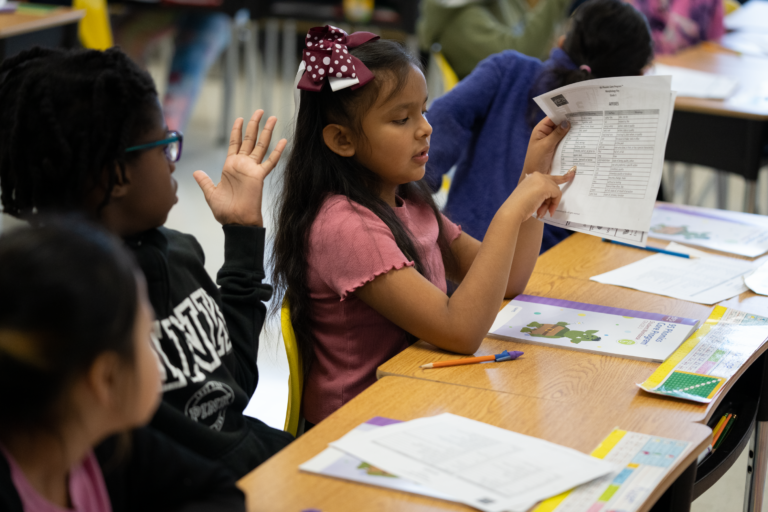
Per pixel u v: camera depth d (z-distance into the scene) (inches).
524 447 35.9
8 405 23.8
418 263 51.5
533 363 46.4
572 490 32.8
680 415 40.0
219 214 50.9
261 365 98.0
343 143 51.4
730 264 62.8
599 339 49.1
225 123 188.1
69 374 23.2
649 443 36.8
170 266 42.4
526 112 77.8
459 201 79.2
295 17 182.1
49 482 26.6
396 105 49.6
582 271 62.2
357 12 178.5
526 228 56.7
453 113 76.3
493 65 79.4
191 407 40.2
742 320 52.2
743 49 142.0
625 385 43.4
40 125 34.9
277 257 53.2
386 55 49.8
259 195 50.8
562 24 134.3
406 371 45.4
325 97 50.9
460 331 47.0
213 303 44.9
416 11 175.8
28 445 25.3
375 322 52.2
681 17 143.3
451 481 33.2
